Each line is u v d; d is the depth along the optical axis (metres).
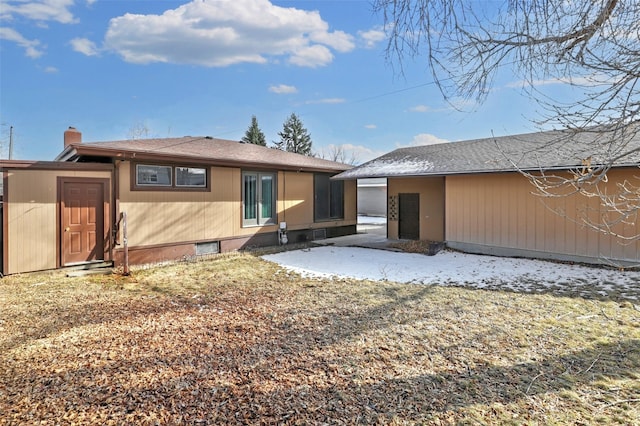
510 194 9.01
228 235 10.03
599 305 4.98
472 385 2.96
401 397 2.79
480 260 8.59
